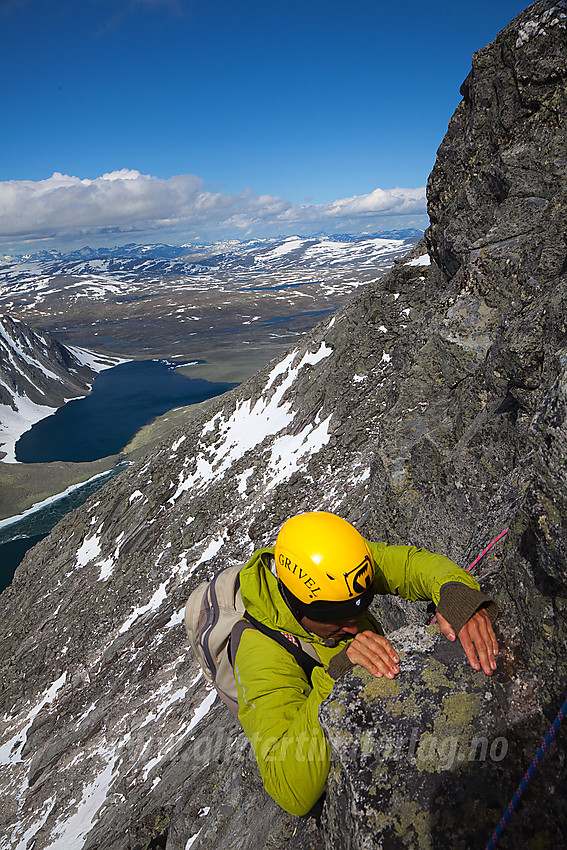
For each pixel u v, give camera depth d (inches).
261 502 1625.2
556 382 106.3
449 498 285.1
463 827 85.0
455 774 90.9
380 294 1712.6
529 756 91.5
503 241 319.3
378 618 325.4
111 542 2236.7
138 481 2428.6
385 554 123.5
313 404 1809.8
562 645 99.3
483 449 273.9
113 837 670.5
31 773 1254.9
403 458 337.7
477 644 103.6
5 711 1649.9
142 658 1386.6
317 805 133.6
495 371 248.8
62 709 1419.8
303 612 98.7
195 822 393.4
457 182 427.5
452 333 329.7
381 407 1497.3
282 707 95.0
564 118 315.6
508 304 308.0
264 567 107.8
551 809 84.9
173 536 1856.5
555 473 99.5
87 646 1669.5
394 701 100.0
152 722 1095.0
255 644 100.5
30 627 2076.8
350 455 1459.2
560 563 98.5
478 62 376.8
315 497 1397.6
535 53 320.2
